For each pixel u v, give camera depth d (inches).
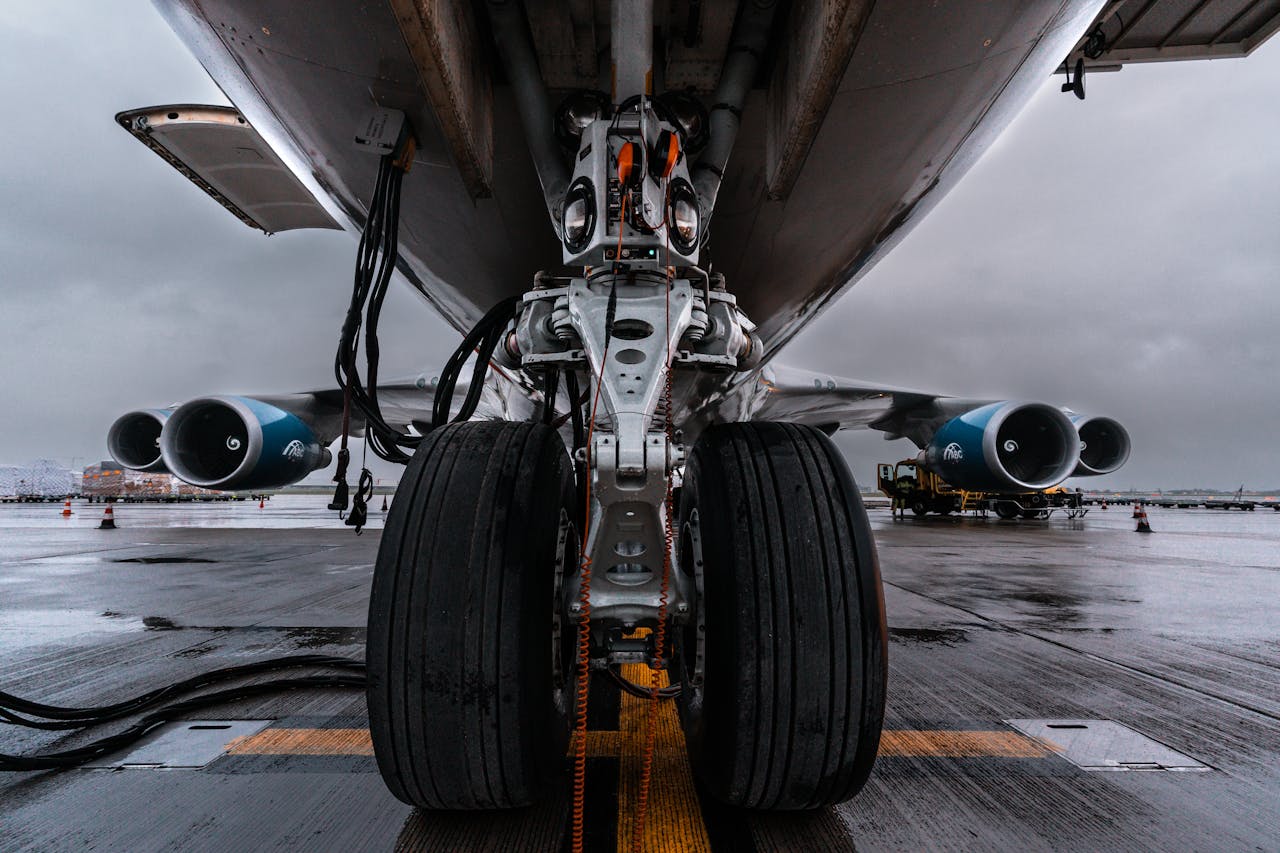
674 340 74.1
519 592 64.9
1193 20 116.7
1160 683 123.2
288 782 80.8
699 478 77.2
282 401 296.0
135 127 113.9
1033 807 75.0
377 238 89.9
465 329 162.7
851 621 65.2
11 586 246.5
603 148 75.3
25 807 74.4
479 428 79.1
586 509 67.7
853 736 64.4
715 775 67.9
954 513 901.2
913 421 410.3
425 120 88.0
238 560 335.9
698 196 89.7
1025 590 237.1
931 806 75.2
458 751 63.2
